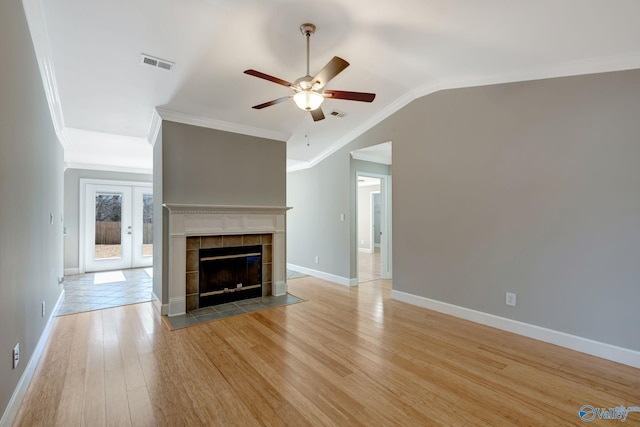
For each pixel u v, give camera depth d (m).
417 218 4.05
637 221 2.49
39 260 2.66
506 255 3.22
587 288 2.72
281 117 4.18
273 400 2.00
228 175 4.18
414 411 1.90
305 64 3.14
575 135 2.79
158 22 2.42
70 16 2.27
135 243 6.91
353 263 5.17
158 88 3.26
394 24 2.54
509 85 3.21
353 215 5.17
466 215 3.55
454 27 2.51
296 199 6.44
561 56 2.71
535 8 2.13
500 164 3.27
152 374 2.31
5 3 1.67
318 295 4.56
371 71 3.44
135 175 6.90
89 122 3.95
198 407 1.92
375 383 2.21
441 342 2.92
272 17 2.46
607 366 2.47
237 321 3.45
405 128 4.18
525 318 3.08
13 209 1.86
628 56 2.51
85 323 3.37
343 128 4.79
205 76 3.15
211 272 4.05
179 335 3.05
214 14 2.40
